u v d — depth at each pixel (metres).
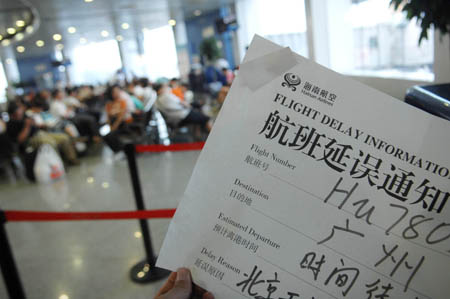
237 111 0.46
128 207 3.63
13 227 3.47
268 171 0.45
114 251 2.78
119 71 17.64
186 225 0.47
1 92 22.30
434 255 0.41
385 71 5.80
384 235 0.42
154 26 17.70
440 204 0.42
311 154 0.44
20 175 5.46
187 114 5.66
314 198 0.44
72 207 3.82
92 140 6.28
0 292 2.50
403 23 5.24
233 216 0.46
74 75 27.03
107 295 2.26
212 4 12.28
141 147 2.38
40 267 2.69
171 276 0.53
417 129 0.42
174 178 4.31
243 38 12.23
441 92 0.83
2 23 10.94
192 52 16.92
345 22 7.28
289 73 0.45
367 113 0.43
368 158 0.43
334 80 0.44
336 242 0.43
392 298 0.42
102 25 14.82
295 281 0.44
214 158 0.46
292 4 9.34
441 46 3.43
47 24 12.84
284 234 0.45
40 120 6.32
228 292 0.46
